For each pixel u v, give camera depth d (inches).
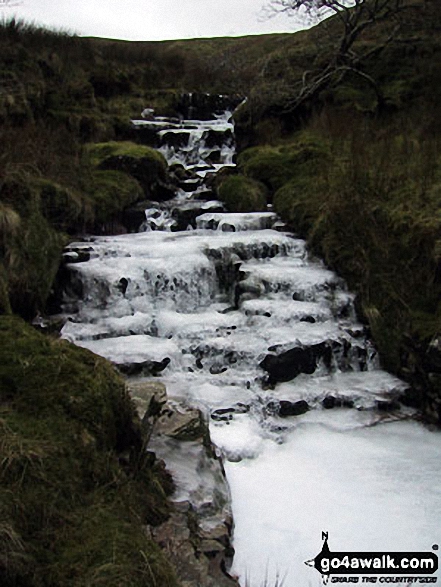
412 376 290.4
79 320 324.5
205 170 600.1
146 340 299.6
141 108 743.7
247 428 248.2
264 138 594.9
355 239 356.2
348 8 605.6
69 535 131.8
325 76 589.0
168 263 352.5
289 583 170.2
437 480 221.5
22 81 570.3
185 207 470.0
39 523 131.6
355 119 527.8
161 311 339.9
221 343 296.2
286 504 206.1
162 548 153.6
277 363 288.0
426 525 195.8
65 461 146.6
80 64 748.0
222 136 657.6
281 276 350.0
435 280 311.6
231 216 439.5
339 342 306.5
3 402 159.2
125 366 270.5
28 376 167.0
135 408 188.1
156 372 278.5
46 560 125.3
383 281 328.5
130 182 469.4
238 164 541.6
